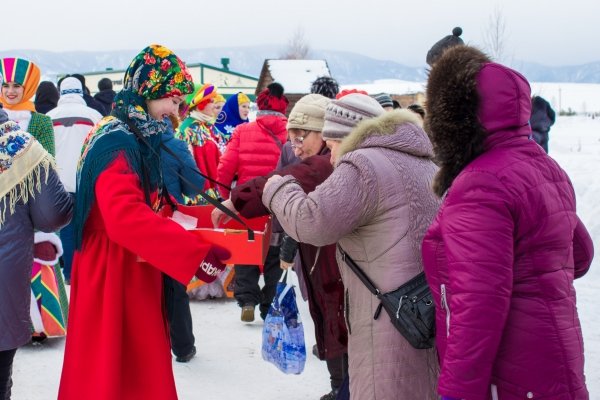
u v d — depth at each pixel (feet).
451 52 7.86
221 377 15.43
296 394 14.60
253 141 20.10
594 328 19.02
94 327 10.31
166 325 10.98
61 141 22.40
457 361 7.16
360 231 9.29
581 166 41.63
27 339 11.00
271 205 9.57
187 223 11.42
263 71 66.59
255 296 19.17
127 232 9.80
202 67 80.64
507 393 7.39
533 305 7.35
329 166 10.72
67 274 22.74
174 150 15.31
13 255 10.62
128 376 10.40
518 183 7.32
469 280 7.16
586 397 7.52
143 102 10.64
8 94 17.79
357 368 9.36
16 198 10.59
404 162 9.25
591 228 28.04
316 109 11.96
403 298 8.89
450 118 7.71
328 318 11.58
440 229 7.63
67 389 10.35
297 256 16.76
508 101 7.55
